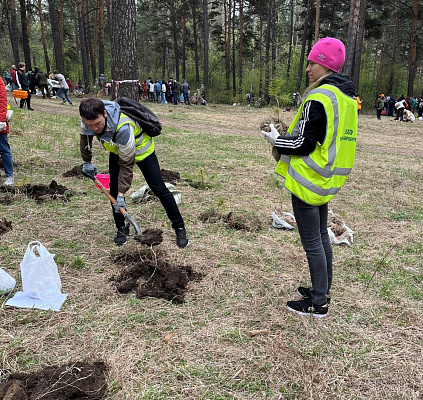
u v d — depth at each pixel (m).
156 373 2.23
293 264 3.63
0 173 5.62
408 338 2.65
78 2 26.88
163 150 8.41
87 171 3.47
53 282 2.86
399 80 35.47
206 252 3.75
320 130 2.39
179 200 5.02
